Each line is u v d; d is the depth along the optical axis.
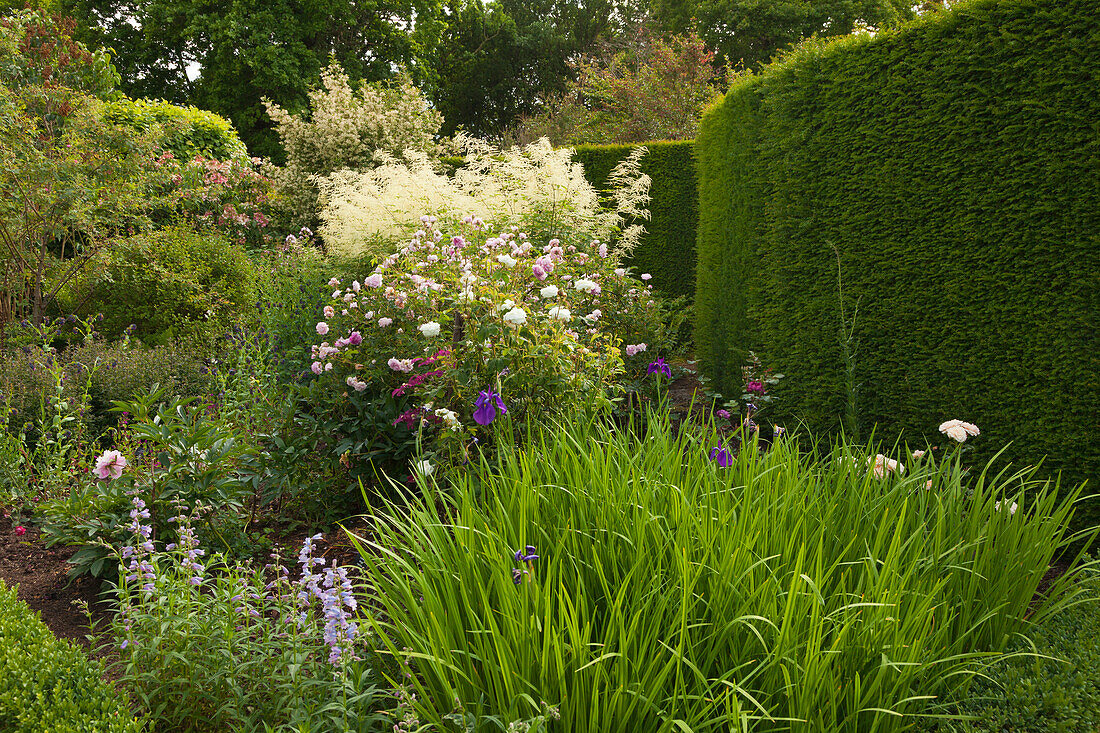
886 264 4.10
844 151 4.32
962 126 3.64
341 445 3.61
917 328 4.00
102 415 5.10
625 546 2.01
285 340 5.84
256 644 2.06
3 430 4.03
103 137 7.36
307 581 2.13
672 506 2.13
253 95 20.41
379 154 9.28
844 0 21.17
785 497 2.17
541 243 6.60
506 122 29.81
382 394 3.79
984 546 2.21
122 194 7.40
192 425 3.23
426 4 22.14
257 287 7.75
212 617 2.14
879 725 1.64
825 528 2.15
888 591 1.76
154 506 3.02
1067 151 3.24
